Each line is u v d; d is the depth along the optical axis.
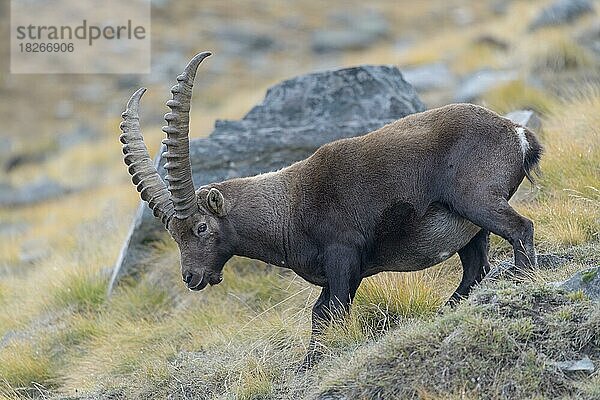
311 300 22.80
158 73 98.62
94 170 64.12
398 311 20.42
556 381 15.69
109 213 40.28
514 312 17.02
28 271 37.53
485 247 19.64
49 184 60.38
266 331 22.19
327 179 18.95
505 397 15.64
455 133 18.34
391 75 30.97
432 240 18.75
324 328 19.36
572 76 43.66
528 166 18.62
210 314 24.94
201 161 28.58
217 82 92.50
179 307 26.30
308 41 104.81
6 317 30.03
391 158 18.59
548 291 17.34
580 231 21.98
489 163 18.08
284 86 31.02
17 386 25.11
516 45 50.91
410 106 30.27
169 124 18.48
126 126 19.73
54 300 29.58
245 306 25.02
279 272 25.83
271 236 19.27
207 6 117.25
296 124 30.36
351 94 30.38
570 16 52.12
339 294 18.78
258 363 19.88
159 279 27.56
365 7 114.81
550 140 28.47
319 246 19.09
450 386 16.06
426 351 16.67
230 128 30.33
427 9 111.25
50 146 78.88
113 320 26.92
